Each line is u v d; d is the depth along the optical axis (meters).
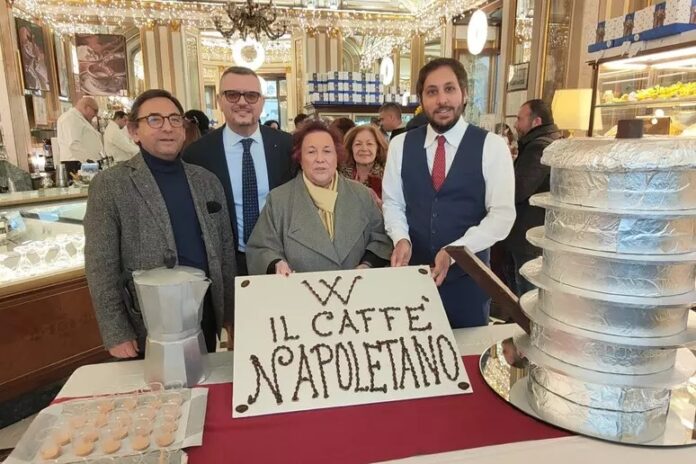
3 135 6.28
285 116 15.04
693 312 1.03
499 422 0.94
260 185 1.96
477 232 1.58
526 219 3.02
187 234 1.55
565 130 4.28
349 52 12.41
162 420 0.93
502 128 5.89
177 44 9.03
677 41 2.96
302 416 0.97
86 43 9.12
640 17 3.25
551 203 0.93
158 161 1.53
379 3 9.61
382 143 2.72
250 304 1.17
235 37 10.10
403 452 0.85
